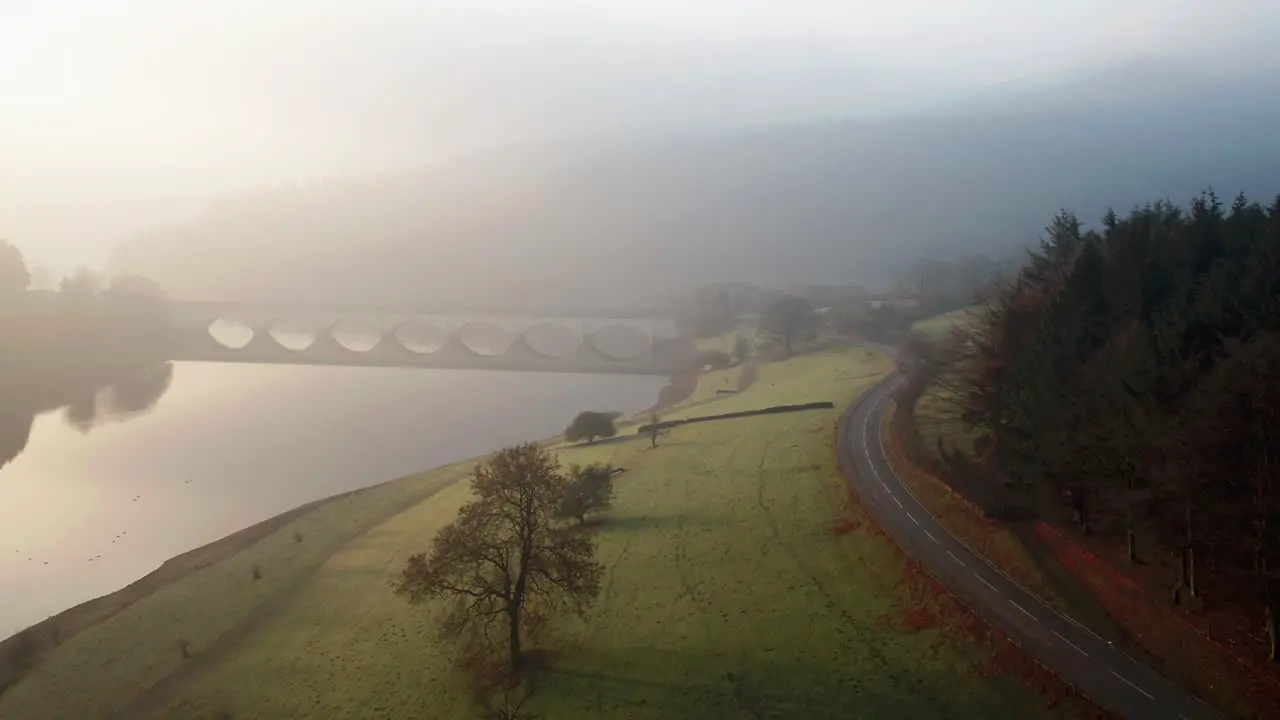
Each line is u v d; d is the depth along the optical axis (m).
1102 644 38.97
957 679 38.53
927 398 84.12
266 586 64.12
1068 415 47.78
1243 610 36.69
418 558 47.06
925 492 61.44
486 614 46.22
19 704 50.44
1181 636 37.56
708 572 53.97
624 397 145.88
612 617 49.62
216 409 139.75
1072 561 46.25
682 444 87.69
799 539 57.31
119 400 146.00
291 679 49.00
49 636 59.00
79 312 164.00
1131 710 33.91
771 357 144.88
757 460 77.44
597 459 86.81
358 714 44.25
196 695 48.78
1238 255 52.41
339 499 86.62
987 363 61.22
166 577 69.19
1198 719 33.09
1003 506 52.56
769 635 45.06
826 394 104.12
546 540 52.22
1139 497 40.59
